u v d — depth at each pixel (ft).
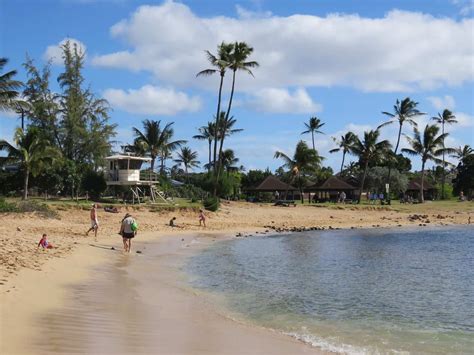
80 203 128.88
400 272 67.05
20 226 93.86
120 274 55.42
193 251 84.58
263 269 66.33
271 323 37.73
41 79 171.01
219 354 27.81
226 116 183.73
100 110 174.19
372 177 268.41
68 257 61.05
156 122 216.13
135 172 150.10
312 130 303.27
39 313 33.50
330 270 67.26
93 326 31.63
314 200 233.76
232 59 179.52
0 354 24.08
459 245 103.96
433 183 336.90
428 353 31.24
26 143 131.44
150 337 30.25
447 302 47.60
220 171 195.21
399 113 244.42
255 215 163.43
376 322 39.32
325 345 32.07
